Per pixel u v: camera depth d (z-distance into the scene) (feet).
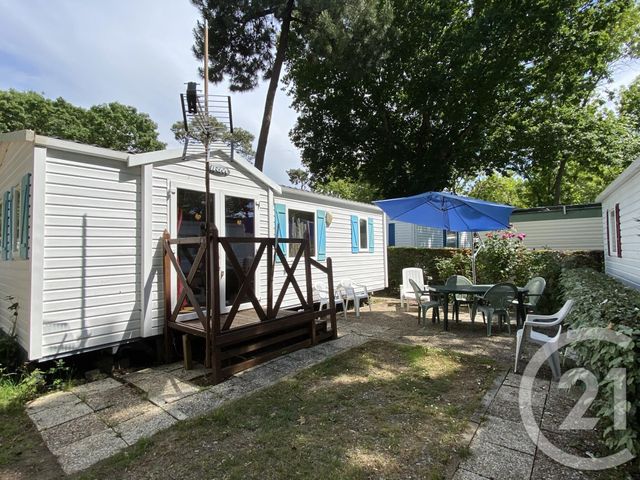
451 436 7.97
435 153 45.42
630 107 55.72
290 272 15.12
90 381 12.19
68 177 11.98
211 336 11.91
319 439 7.97
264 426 8.63
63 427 8.91
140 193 13.96
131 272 13.57
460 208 20.11
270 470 6.88
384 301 29.35
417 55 42.11
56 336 11.55
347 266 27.14
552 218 37.99
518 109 43.55
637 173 16.55
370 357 13.91
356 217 28.55
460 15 42.60
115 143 75.25
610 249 24.36
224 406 9.77
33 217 11.15
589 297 11.27
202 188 15.92
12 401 10.14
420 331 18.38
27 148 12.38
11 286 14.38
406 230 47.24
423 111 43.14
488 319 17.11
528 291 18.35
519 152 43.55
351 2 32.73
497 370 12.20
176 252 14.71
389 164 48.88
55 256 11.59
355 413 9.22
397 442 7.79
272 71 36.86
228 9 32.76
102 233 12.78
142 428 8.78
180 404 10.09
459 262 29.19
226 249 12.47
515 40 38.04
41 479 6.90
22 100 62.90
